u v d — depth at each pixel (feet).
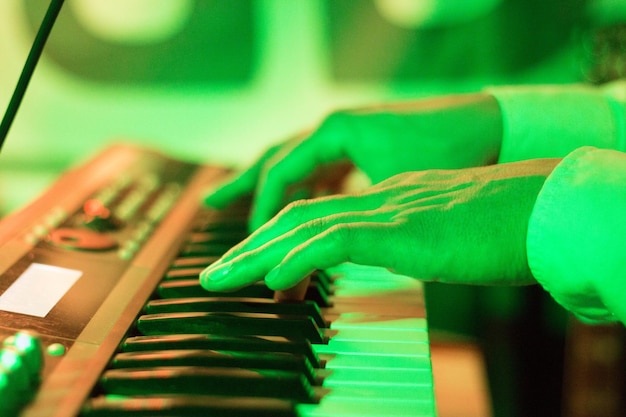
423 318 2.07
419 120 2.38
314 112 4.86
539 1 4.53
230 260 1.90
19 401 1.65
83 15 4.61
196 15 4.65
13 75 4.70
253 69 4.79
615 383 3.44
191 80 4.80
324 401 1.75
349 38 4.71
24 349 1.69
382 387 1.80
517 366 4.19
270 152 2.53
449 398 2.75
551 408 4.15
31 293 1.94
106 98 4.81
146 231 2.34
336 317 2.06
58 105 4.80
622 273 1.77
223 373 1.75
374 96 4.83
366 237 1.84
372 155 2.38
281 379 1.74
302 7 4.66
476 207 1.89
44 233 2.18
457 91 4.79
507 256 1.88
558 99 2.45
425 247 1.85
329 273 2.27
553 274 1.86
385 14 4.66
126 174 2.64
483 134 2.39
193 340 1.86
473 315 4.31
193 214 2.52
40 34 1.91
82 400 1.69
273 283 1.87
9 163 4.86
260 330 1.93
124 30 4.64
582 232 1.81
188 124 4.89
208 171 2.82
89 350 1.82
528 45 4.63
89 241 2.19
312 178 2.45
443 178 1.98
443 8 4.62
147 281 2.10
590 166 1.85
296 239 1.88
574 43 4.49
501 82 4.72
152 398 1.71
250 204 2.62
